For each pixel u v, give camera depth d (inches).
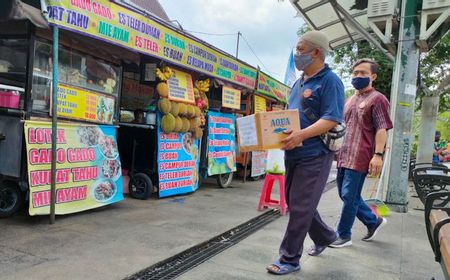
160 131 238.4
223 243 166.1
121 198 210.8
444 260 78.4
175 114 241.6
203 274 128.6
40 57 172.2
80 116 188.9
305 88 132.0
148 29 199.0
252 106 347.9
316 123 123.9
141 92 258.5
